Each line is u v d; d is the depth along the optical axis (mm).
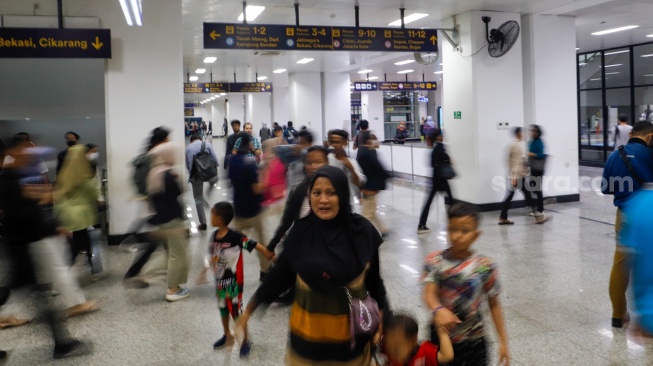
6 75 9891
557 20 10375
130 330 4570
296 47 9016
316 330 2287
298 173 6879
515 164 8578
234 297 4098
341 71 21531
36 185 4117
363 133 8703
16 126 10359
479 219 2535
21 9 7277
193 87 21297
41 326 4734
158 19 7773
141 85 7746
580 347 3986
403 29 9578
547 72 10328
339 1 8938
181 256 5281
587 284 5469
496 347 3967
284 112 29453
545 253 6750
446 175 7961
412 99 33969
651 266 1720
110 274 6242
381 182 7750
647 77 15156
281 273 2445
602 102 16812
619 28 12305
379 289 2453
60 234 4539
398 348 2412
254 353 4047
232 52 14773
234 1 8773
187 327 4621
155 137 5336
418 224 8820
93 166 6070
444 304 2490
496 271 2559
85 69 10125
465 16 9859
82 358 4039
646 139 4082
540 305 4887
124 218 7754
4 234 4039
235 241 4113
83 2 7449
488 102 9867
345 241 2289
